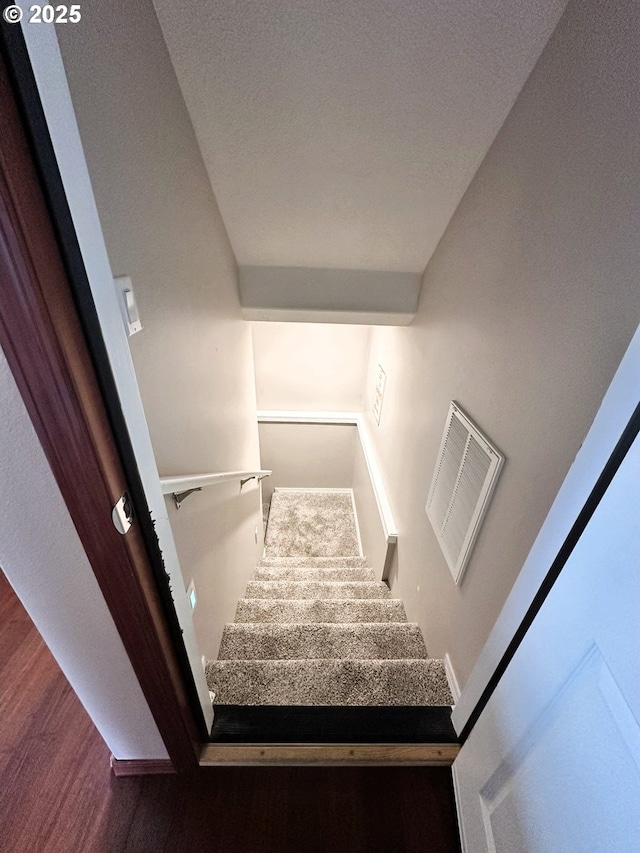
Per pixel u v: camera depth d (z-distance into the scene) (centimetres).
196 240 129
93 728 124
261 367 427
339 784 113
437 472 168
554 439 86
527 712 76
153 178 90
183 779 113
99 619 79
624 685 52
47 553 69
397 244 188
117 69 70
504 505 109
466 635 131
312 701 135
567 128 86
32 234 42
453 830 106
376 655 172
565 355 83
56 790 111
